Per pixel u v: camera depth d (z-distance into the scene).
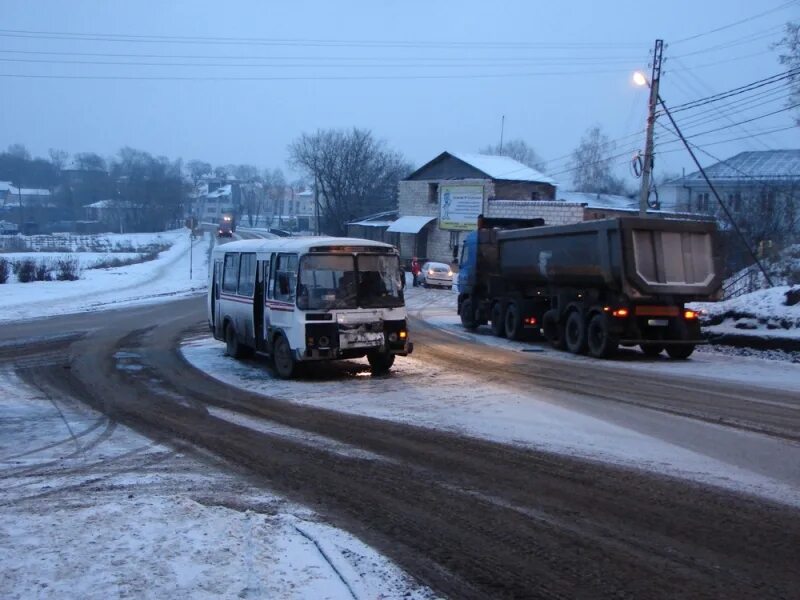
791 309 20.34
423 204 61.31
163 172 131.12
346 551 5.77
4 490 7.45
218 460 8.73
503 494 7.34
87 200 134.25
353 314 14.41
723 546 5.93
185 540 5.81
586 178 78.06
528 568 5.52
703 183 52.72
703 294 17.81
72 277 42.12
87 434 10.11
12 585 4.95
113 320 25.92
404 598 4.96
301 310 14.13
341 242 14.59
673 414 11.19
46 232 114.62
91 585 4.95
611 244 17.66
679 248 17.75
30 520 6.32
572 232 19.11
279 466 8.45
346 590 5.04
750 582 5.26
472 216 55.53
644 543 6.01
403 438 9.76
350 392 13.29
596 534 6.22
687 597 5.02
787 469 8.16
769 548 5.89
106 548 5.62
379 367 15.56
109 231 119.31
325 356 14.17
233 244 18.16
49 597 4.77
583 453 8.90
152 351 18.58
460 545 5.98
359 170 80.62
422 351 19.22
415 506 6.99
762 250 33.09
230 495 7.34
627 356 18.67
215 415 11.35
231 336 17.61
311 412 11.55
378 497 7.27
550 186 57.94
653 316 17.73
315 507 6.97
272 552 5.63
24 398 12.70
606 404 12.00
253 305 16.09
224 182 177.38
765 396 12.73
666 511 6.79
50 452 9.15
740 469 8.16
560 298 19.95
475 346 20.56
